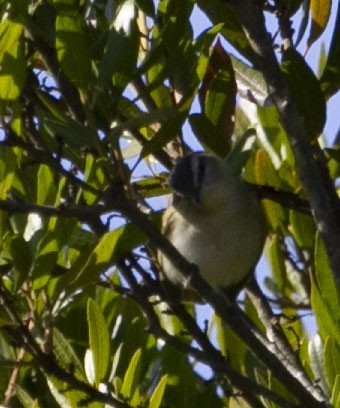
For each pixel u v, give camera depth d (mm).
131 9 7043
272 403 8023
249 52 8992
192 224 10898
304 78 8281
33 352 7250
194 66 7387
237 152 8836
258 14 7551
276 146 9703
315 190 7215
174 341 7473
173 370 8703
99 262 7289
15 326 7230
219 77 9094
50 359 7273
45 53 7961
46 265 7379
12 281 7785
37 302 7457
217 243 10828
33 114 7902
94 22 8211
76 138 6645
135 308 8906
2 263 7848
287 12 8281
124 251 7312
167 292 8000
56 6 7457
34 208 6547
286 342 8359
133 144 9430
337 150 8711
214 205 10633
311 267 9188
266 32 7512
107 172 6672
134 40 7023
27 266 7336
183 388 8641
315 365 7867
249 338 7102
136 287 7703
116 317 8852
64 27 6871
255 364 8750
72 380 7316
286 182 9430
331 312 7750
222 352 8852
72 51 6852
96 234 7719
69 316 8789
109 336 7730
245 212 10688
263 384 8516
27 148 6852
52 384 7832
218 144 9016
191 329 7789
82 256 7320
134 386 7656
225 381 8586
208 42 7355
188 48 7371
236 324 7172
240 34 8906
